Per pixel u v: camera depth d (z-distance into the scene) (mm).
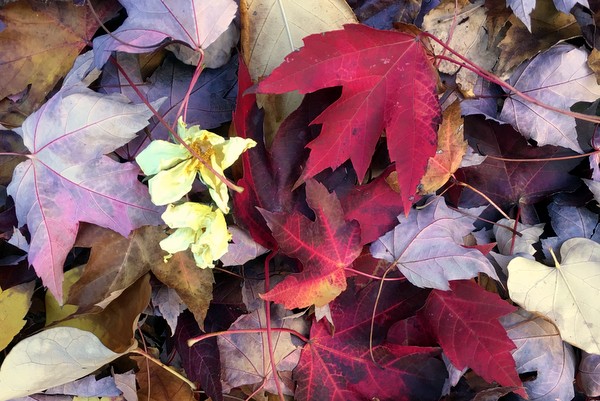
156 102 489
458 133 515
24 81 510
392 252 514
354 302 518
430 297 517
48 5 503
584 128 545
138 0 493
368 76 491
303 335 522
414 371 511
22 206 489
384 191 509
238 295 522
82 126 483
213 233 473
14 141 514
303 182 498
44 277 484
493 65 542
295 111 502
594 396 540
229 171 518
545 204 557
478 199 548
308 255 492
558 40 540
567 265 531
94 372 518
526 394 517
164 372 523
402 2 534
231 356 520
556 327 527
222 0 492
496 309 503
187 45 494
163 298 516
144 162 473
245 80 486
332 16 516
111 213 490
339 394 518
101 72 514
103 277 500
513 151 547
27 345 488
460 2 531
